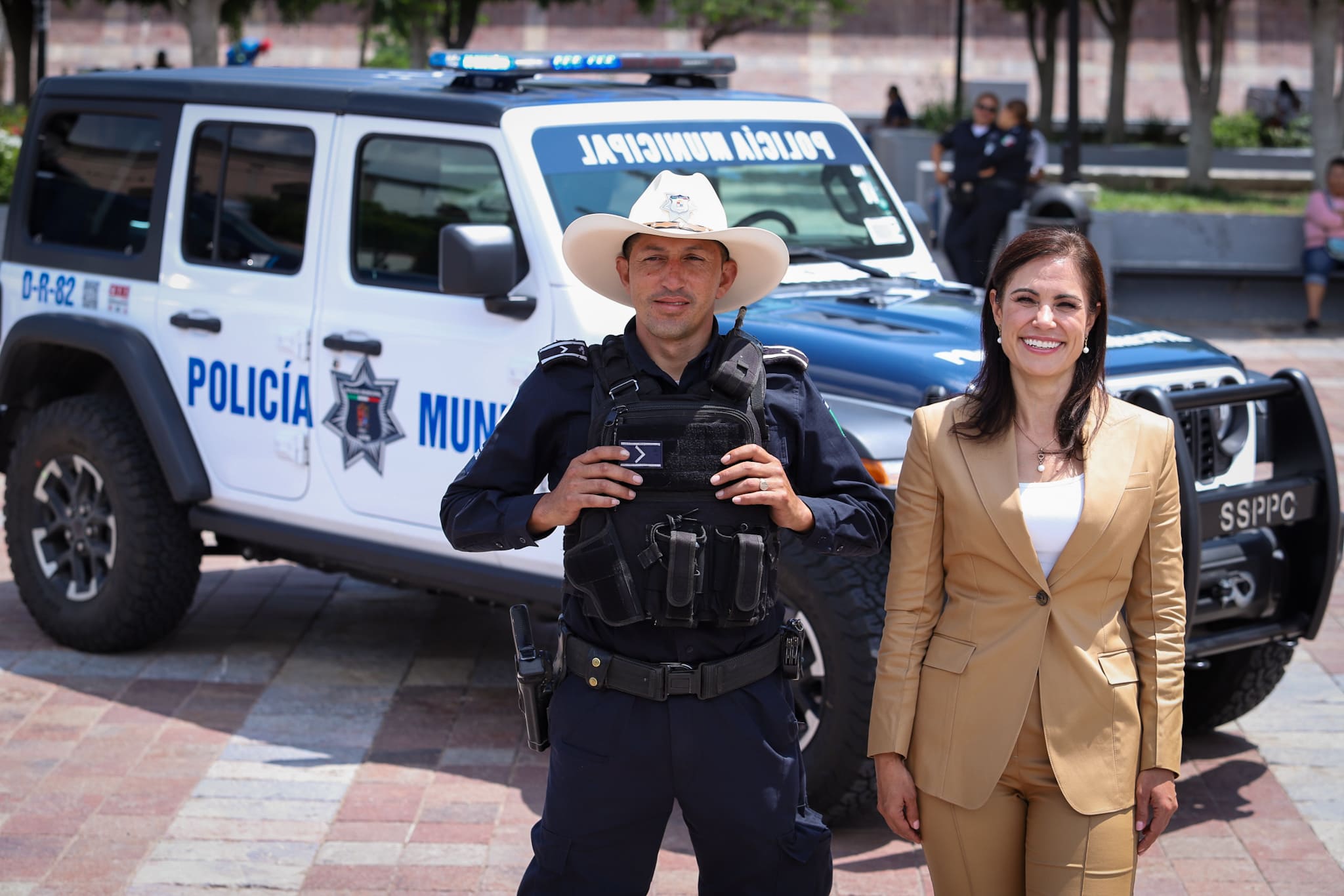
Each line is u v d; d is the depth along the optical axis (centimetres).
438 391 506
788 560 439
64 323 591
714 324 312
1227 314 1402
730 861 311
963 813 303
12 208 631
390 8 2416
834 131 581
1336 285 1377
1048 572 301
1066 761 296
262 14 4091
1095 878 296
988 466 303
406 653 612
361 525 532
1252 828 461
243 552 600
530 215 489
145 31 4062
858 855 442
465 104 509
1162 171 2072
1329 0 1558
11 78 3803
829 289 536
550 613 504
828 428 315
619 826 307
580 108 516
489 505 309
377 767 498
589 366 308
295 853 438
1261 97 3541
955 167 1363
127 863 429
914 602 310
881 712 310
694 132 538
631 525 294
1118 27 2470
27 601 608
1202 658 505
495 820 461
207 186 571
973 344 472
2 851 434
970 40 4125
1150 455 303
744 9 2997
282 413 546
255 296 551
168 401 570
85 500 593
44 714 537
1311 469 470
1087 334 306
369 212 529
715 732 301
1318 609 472
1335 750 521
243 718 538
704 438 292
